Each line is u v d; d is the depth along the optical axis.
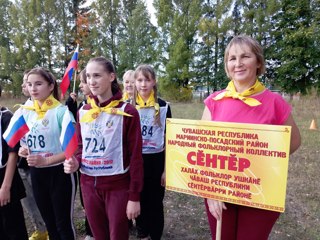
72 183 2.72
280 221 3.77
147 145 3.09
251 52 1.83
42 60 29.61
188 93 25.38
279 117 1.81
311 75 22.69
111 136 2.24
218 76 27.62
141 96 3.21
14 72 26.86
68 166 2.25
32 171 2.67
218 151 1.83
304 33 20.97
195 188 1.93
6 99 22.25
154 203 3.14
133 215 2.24
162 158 3.14
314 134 8.92
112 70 2.32
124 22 32.66
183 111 15.48
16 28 29.62
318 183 4.99
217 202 1.88
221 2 26.70
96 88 2.23
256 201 1.73
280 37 24.56
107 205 2.30
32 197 3.18
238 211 1.91
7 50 28.84
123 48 29.73
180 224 3.74
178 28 26.52
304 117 12.75
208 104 2.09
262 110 1.82
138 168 2.27
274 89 25.55
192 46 27.08
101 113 2.28
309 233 3.48
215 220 1.99
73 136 2.29
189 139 1.92
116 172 2.27
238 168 1.77
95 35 29.62
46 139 2.62
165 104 3.27
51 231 2.76
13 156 2.66
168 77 25.88
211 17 29.00
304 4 22.02
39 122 2.64
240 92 1.92
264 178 1.70
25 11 28.95
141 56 29.23
